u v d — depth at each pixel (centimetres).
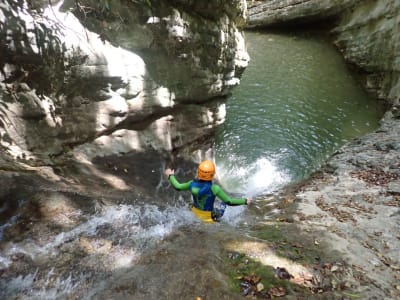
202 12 848
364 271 422
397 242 498
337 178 809
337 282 398
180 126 921
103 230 458
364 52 1567
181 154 941
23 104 567
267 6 2184
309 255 448
